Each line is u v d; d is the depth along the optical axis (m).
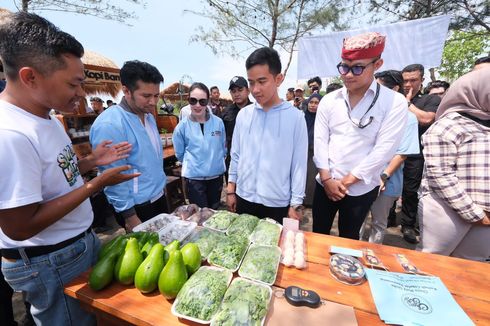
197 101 2.57
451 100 1.45
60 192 1.06
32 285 1.05
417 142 2.20
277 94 1.69
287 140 1.70
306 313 0.87
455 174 1.39
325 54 3.90
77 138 3.83
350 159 1.76
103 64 4.58
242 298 0.88
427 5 5.87
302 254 1.16
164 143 4.53
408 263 1.12
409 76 2.96
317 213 2.14
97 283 0.95
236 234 1.30
